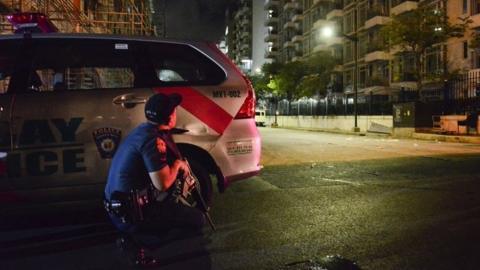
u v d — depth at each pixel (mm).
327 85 49938
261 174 8750
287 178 8234
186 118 4758
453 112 25031
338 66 52562
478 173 8773
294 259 3969
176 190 3633
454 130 22594
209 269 3768
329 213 5523
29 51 4680
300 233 4707
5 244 4465
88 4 25250
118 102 4602
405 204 5992
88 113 4520
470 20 29312
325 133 31844
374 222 5109
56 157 4434
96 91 4617
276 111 59031
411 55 38812
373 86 42344
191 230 3746
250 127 5043
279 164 10438
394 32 30078
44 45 4734
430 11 30266
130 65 4840
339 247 4266
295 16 68750
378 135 28062
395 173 8859
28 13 5617
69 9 17203
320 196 6543
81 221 5199
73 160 4465
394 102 29859
